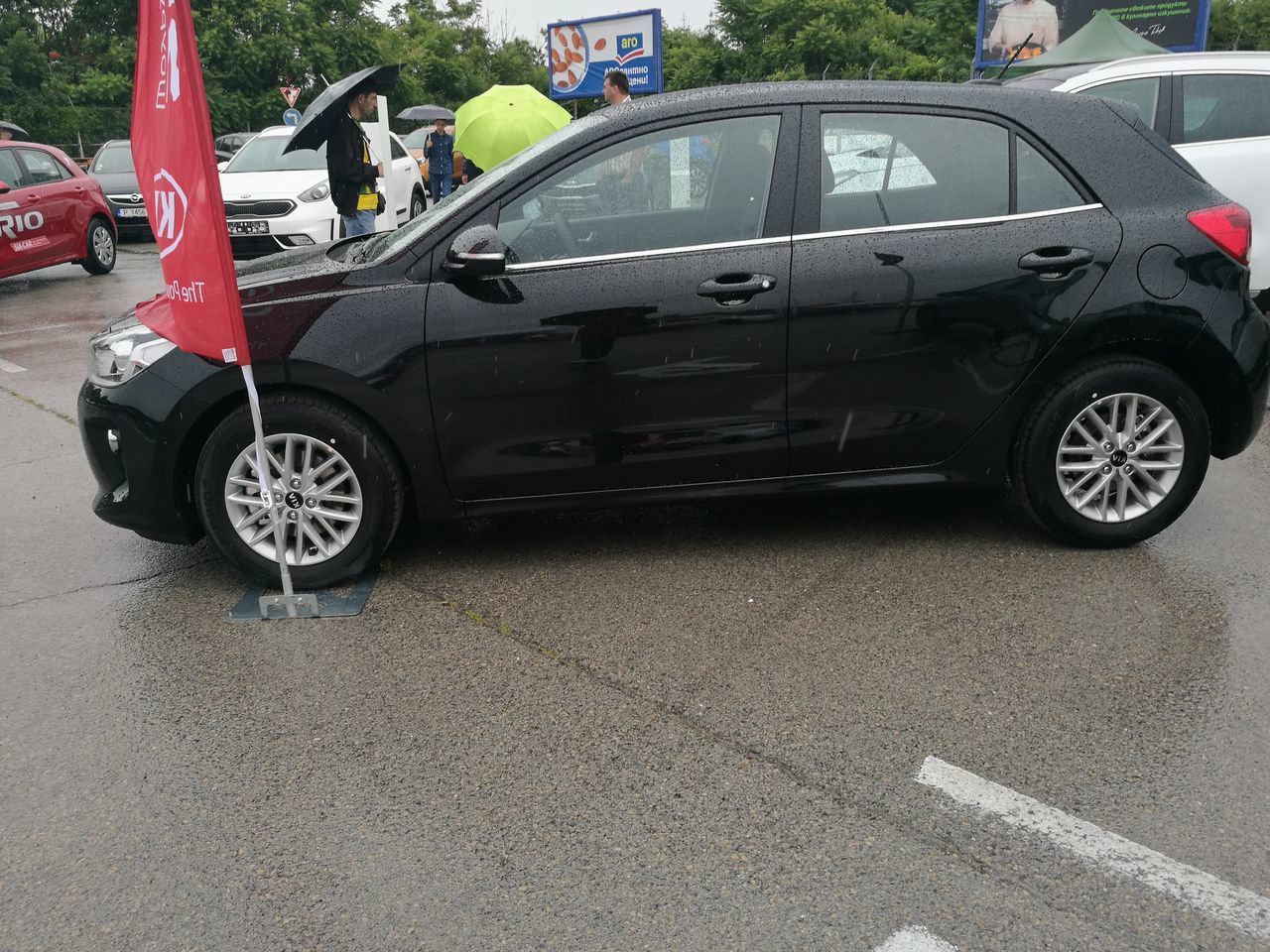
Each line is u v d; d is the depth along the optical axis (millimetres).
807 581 3967
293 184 11875
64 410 6848
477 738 2994
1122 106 4074
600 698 3186
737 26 49312
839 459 4020
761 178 3871
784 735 2961
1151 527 4121
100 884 2445
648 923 2266
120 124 37750
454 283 3807
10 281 13219
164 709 3199
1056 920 2246
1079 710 3039
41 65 37125
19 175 12320
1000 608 3693
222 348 3545
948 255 3850
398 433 3832
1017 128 3934
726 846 2508
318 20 44125
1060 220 3902
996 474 4090
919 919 2256
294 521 3922
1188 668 3248
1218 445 4195
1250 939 2189
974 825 2557
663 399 3883
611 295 3797
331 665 3434
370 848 2539
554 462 3932
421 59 53156
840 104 3904
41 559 4418
